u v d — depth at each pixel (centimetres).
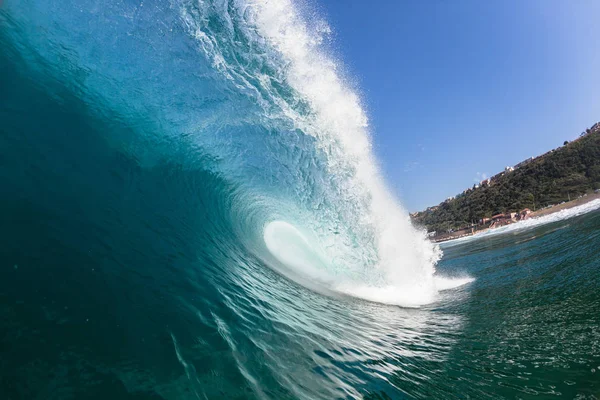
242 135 909
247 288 577
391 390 380
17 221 372
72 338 267
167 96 824
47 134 565
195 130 873
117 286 367
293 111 906
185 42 777
